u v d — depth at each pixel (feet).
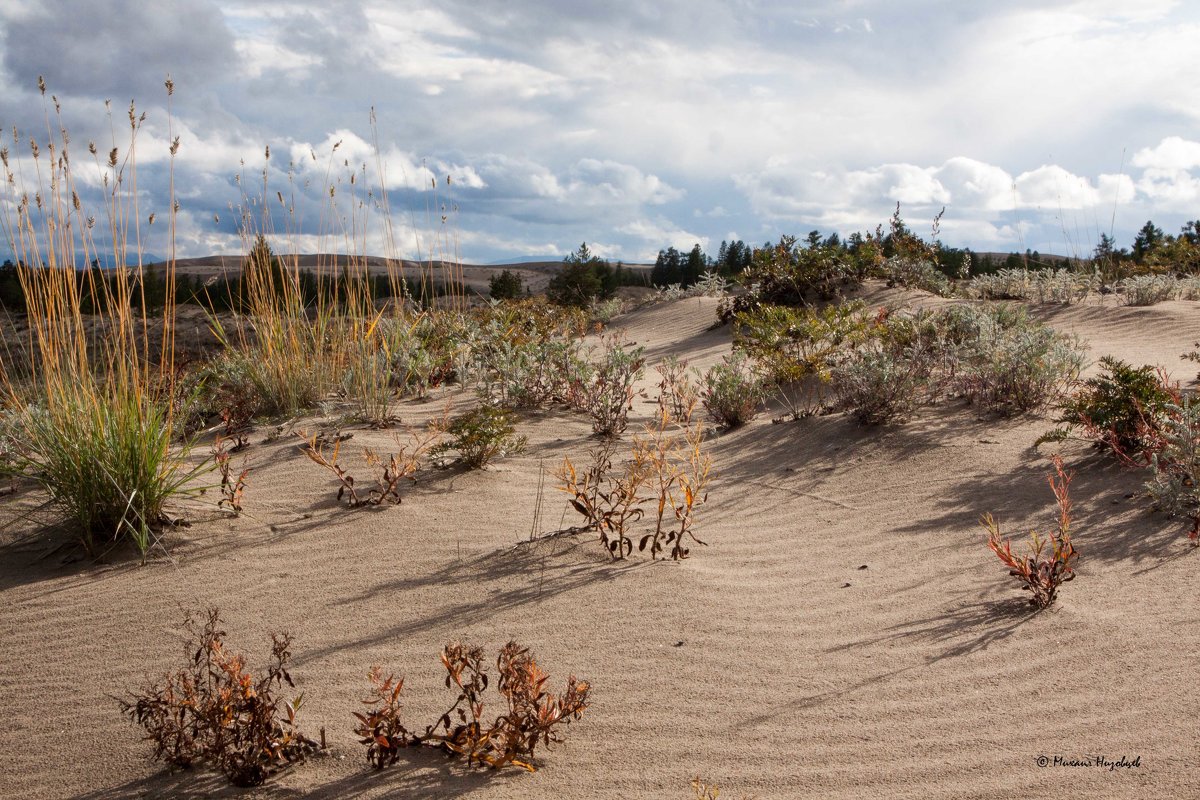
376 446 19.84
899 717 9.05
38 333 15.53
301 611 12.12
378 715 8.37
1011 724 8.79
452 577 13.14
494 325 33.27
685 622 11.59
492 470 18.62
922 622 11.33
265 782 8.31
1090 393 20.13
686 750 8.64
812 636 11.12
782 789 7.93
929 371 23.76
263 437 21.27
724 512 16.69
